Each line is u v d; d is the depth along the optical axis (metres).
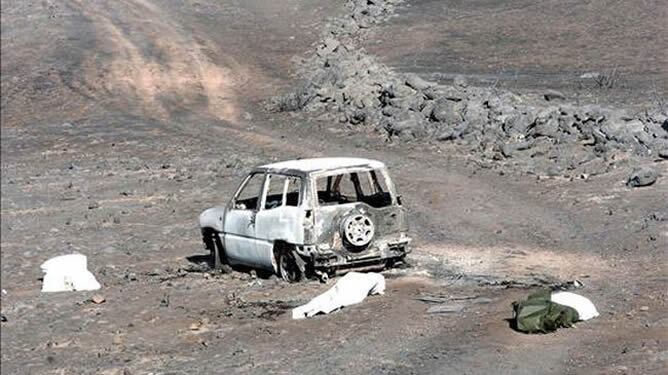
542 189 50.34
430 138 69.00
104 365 26.41
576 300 26.77
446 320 27.44
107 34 131.50
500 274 33.47
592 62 93.38
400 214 33.44
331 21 129.12
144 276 38.41
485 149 63.03
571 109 62.84
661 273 32.00
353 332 26.94
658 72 85.12
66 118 97.75
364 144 71.62
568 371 21.92
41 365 27.08
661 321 25.75
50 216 55.28
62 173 70.62
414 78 79.25
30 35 131.75
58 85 110.88
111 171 70.31
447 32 116.25
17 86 111.12
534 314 25.50
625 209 43.75
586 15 113.75
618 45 99.25
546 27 111.56
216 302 32.28
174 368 25.38
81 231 50.66
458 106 71.06
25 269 42.78
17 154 81.44
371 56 106.38
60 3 148.38
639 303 27.94
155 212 54.72
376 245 33.00
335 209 32.59
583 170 53.38
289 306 30.66
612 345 23.78
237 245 35.59
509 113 67.00
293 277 33.38
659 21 106.50
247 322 29.31
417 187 54.25
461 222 44.62
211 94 105.69
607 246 37.44
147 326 30.25
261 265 34.94
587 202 46.12
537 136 61.75
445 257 37.03
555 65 94.38
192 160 72.75
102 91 108.19
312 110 87.94
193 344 27.66
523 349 23.94
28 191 63.91
